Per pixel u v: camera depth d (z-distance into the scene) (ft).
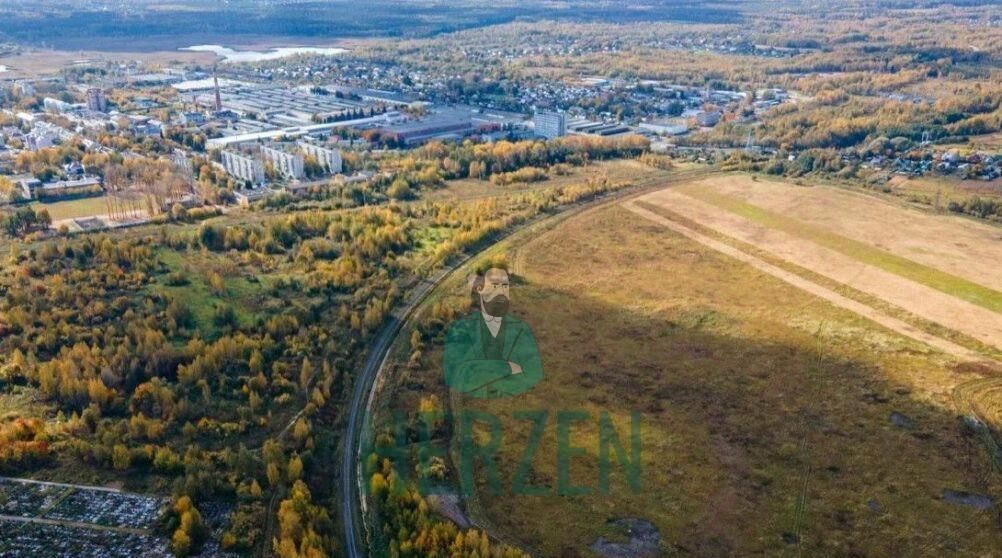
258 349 537.24
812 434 455.63
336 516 404.57
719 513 392.27
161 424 461.37
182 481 413.18
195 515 381.40
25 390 492.13
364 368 536.83
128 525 389.80
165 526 388.57
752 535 378.53
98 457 430.61
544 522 384.47
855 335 574.97
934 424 465.06
